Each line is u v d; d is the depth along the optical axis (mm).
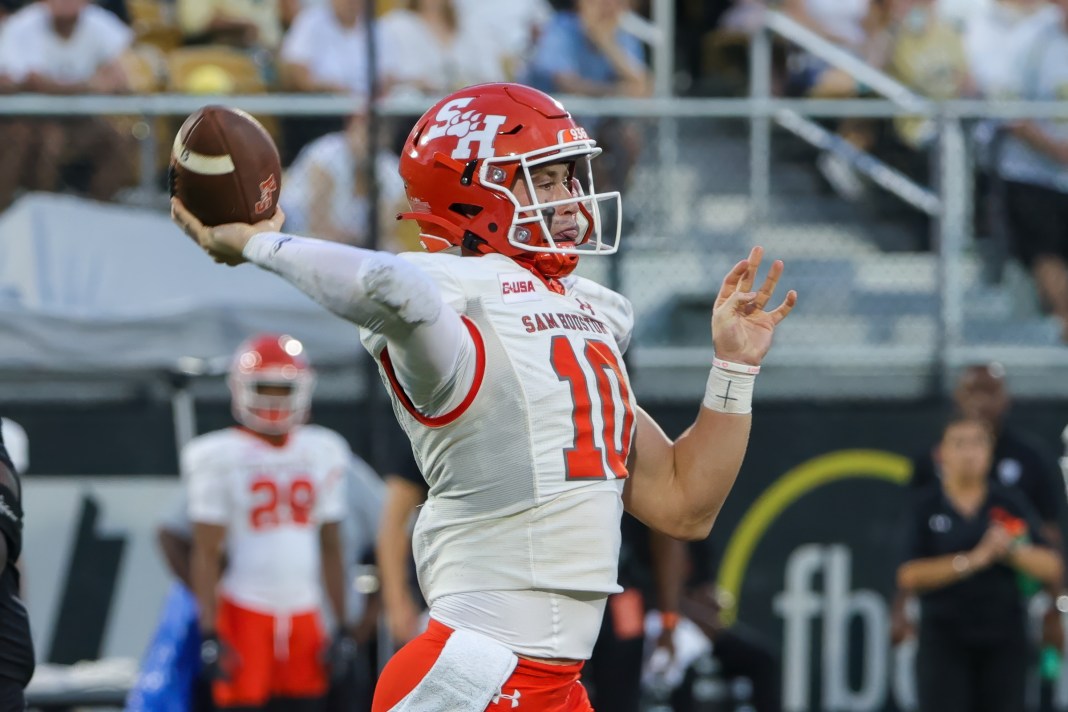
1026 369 28688
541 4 32562
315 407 27109
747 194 29016
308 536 23250
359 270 8828
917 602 23938
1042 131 28875
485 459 9641
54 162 27109
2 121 27000
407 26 29469
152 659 23000
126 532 26375
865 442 28016
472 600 9773
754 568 27688
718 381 10547
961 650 23359
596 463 9773
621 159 27953
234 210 9688
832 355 28328
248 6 30656
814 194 30062
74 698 22688
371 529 24438
